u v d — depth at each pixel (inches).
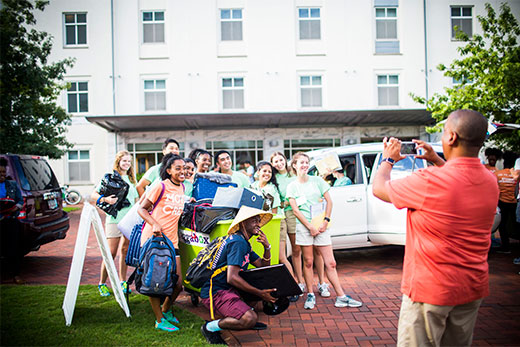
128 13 673.6
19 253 216.4
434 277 79.9
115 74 677.9
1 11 411.8
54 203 259.4
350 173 242.2
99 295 185.3
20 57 443.8
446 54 645.3
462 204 77.5
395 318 157.6
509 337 137.6
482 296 81.3
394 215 221.9
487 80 346.9
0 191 206.4
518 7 552.1
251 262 137.6
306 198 175.6
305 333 145.2
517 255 259.3
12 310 164.1
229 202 150.5
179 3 671.8
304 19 671.8
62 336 136.0
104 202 182.7
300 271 197.3
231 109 684.7
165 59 677.9
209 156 189.0
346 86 669.3
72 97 690.8
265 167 187.5
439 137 690.2
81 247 151.2
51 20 665.6
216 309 125.0
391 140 94.0
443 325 82.4
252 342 137.9
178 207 149.6
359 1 661.3
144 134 697.6
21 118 471.2
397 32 661.9
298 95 676.1
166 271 134.2
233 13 675.4
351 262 258.4
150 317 156.6
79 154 698.8
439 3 643.5
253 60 674.2
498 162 328.8
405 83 657.6
